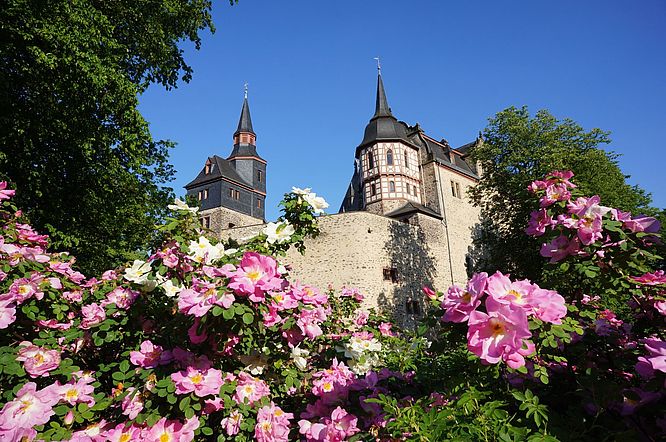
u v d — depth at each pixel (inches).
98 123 466.3
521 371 76.4
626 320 121.7
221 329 97.8
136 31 521.3
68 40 394.9
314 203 145.6
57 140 449.4
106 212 514.6
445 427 75.4
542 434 76.1
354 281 981.8
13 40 404.2
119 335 115.8
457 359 107.0
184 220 125.7
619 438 75.9
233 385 104.3
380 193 1270.9
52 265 137.3
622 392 86.3
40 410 90.0
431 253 1149.1
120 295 122.7
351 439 97.3
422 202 1300.4
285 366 128.5
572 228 105.4
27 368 101.9
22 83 424.2
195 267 121.4
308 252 1039.0
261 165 1787.6
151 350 106.3
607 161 818.8
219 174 1581.0
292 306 106.4
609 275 105.3
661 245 105.0
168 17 562.3
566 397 99.4
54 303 124.2
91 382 108.3
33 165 444.1
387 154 1305.4
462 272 1221.1
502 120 843.4
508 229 762.2
